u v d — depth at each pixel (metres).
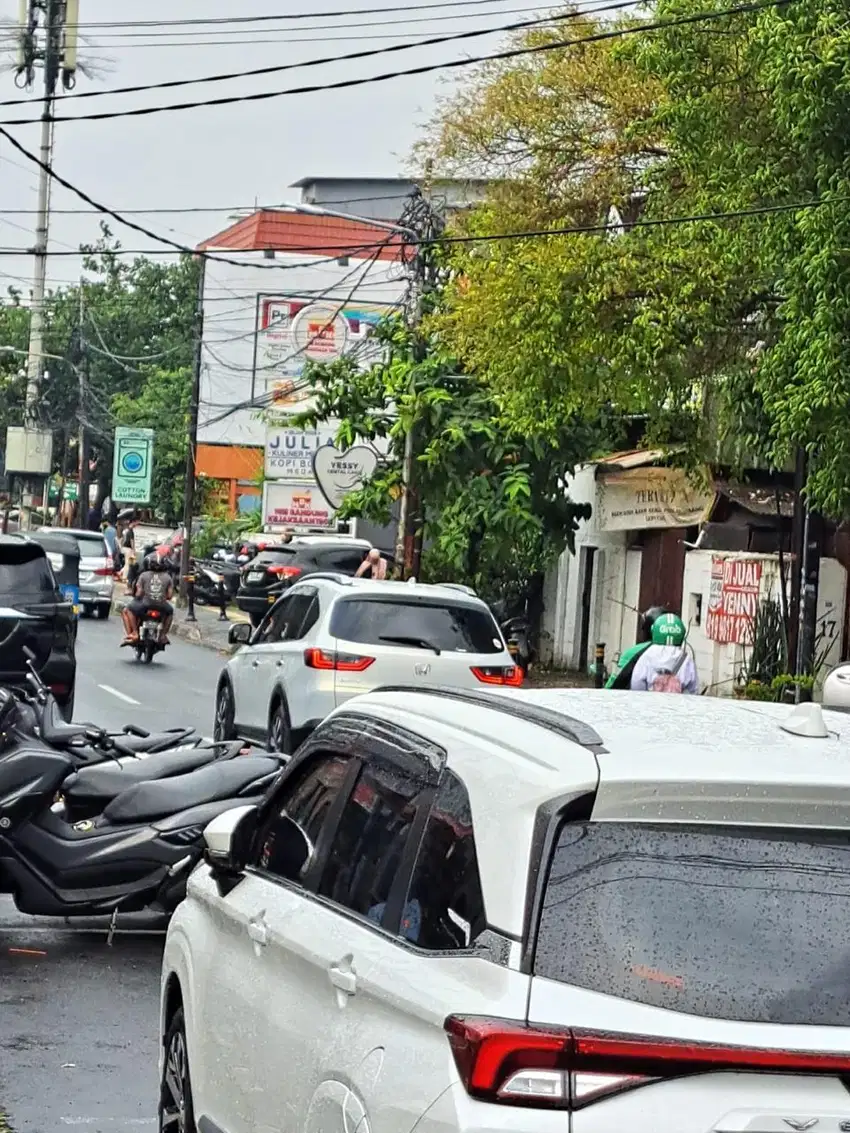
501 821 3.39
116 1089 6.60
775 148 18.11
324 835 4.42
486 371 23.81
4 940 9.22
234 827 4.97
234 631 16.50
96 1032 7.43
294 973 4.11
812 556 20.22
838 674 16.23
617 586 28.23
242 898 4.77
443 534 27.77
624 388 20.94
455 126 25.20
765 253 17.44
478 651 14.58
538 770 3.42
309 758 4.85
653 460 25.98
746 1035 3.03
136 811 8.80
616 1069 2.96
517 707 3.98
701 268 19.22
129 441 54.44
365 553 33.28
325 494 29.11
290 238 61.28
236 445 63.06
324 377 29.50
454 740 3.86
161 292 76.75
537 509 27.78
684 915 3.19
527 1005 3.08
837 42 15.42
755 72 17.77
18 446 46.50
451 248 26.69
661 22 18.05
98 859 8.65
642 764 3.37
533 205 24.30
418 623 14.48
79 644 31.42
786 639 21.86
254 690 15.90
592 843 3.26
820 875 3.27
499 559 28.50
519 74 24.55
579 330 19.95
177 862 8.66
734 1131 2.93
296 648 14.72
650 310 19.61
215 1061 4.67
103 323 75.12
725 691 23.05
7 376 71.81
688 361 21.41
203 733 18.67
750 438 22.31
